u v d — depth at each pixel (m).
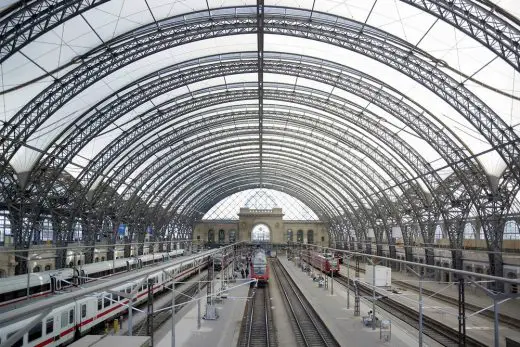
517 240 42.16
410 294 46.06
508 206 38.34
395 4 27.09
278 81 44.72
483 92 30.73
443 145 40.41
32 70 27.95
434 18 26.91
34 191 40.31
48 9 22.84
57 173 38.56
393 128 45.56
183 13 29.80
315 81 42.53
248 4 29.86
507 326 30.03
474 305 36.94
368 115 46.66
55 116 34.03
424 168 48.19
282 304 45.97
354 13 29.56
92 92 34.78
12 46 22.95
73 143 39.44
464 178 40.12
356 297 35.78
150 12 28.38
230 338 28.52
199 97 46.47
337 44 32.50
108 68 32.53
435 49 29.61
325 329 31.70
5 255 36.88
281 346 28.67
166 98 44.09
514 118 31.34
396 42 30.91
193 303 42.22
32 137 34.44
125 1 26.20
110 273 46.78
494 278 17.08
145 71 36.41
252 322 35.47
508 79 28.45
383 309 39.00
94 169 46.66
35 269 42.75
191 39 31.56
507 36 23.72
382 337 27.34
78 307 28.30
